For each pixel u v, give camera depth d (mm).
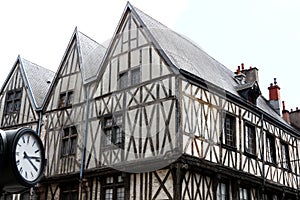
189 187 7711
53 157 10094
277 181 10938
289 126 12477
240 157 9477
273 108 13742
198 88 8352
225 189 8984
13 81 12258
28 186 2412
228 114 9383
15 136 2363
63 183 9734
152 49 8055
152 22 9461
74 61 10727
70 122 9953
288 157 12000
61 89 10727
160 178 7777
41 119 10875
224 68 12688
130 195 8148
